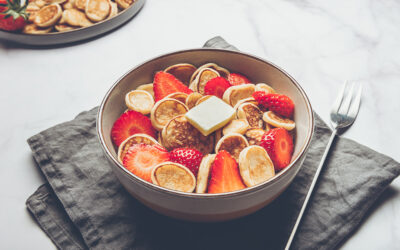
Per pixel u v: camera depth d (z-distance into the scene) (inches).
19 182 16.4
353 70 20.7
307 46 22.0
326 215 14.9
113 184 15.6
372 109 18.8
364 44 22.0
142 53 21.8
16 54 21.8
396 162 15.8
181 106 15.3
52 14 22.2
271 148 14.2
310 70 20.8
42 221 15.0
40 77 20.7
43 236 15.0
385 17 23.5
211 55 16.4
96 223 14.7
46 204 15.3
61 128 16.9
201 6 24.6
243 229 14.6
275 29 23.1
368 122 18.2
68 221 15.0
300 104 14.9
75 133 16.8
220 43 20.3
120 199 15.3
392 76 20.3
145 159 14.3
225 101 15.7
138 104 15.6
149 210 15.0
